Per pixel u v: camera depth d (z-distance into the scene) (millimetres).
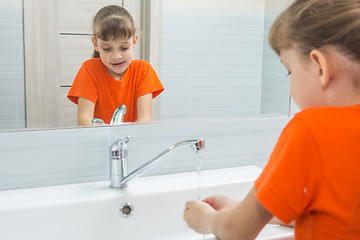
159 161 1003
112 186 1068
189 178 1158
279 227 935
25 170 1043
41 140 1044
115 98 1109
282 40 645
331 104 618
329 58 594
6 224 935
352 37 572
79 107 1076
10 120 1015
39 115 1039
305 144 583
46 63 1026
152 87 1142
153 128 1154
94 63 1072
